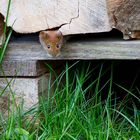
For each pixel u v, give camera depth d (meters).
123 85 4.20
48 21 3.16
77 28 3.12
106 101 3.37
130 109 3.59
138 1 3.01
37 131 3.16
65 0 3.08
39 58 3.26
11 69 3.30
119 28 3.08
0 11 3.19
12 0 3.16
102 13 3.04
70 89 3.31
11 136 3.03
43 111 3.24
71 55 3.22
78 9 3.08
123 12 3.04
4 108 3.37
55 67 3.52
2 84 3.34
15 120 3.20
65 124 3.07
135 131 3.20
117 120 3.45
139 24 3.06
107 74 4.20
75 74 3.38
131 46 3.11
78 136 3.06
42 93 3.36
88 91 3.70
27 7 3.16
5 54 3.31
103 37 3.35
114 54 3.15
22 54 3.29
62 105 3.24
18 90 3.32
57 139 2.98
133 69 4.40
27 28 3.21
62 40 3.16
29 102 3.32
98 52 3.18
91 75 3.75
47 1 3.12
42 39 3.18
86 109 3.32
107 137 2.95
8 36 3.20
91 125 3.11
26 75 3.28
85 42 3.20
